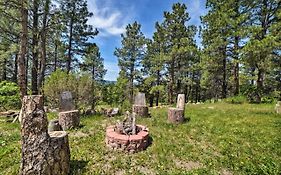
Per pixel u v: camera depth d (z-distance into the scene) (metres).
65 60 23.97
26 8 11.85
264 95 20.27
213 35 20.38
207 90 37.09
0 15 12.71
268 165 5.75
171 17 23.80
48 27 16.38
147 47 29.39
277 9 14.98
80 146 7.11
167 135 8.73
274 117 11.10
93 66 31.19
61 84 12.68
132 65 31.05
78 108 13.05
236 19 17.17
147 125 10.43
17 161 5.63
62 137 4.88
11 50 15.31
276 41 11.98
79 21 22.94
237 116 11.71
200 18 22.02
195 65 24.12
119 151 6.77
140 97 12.99
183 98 11.47
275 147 7.06
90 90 13.69
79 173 5.17
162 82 28.66
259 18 16.50
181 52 22.58
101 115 12.72
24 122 4.48
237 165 5.88
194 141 8.05
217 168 5.78
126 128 7.42
